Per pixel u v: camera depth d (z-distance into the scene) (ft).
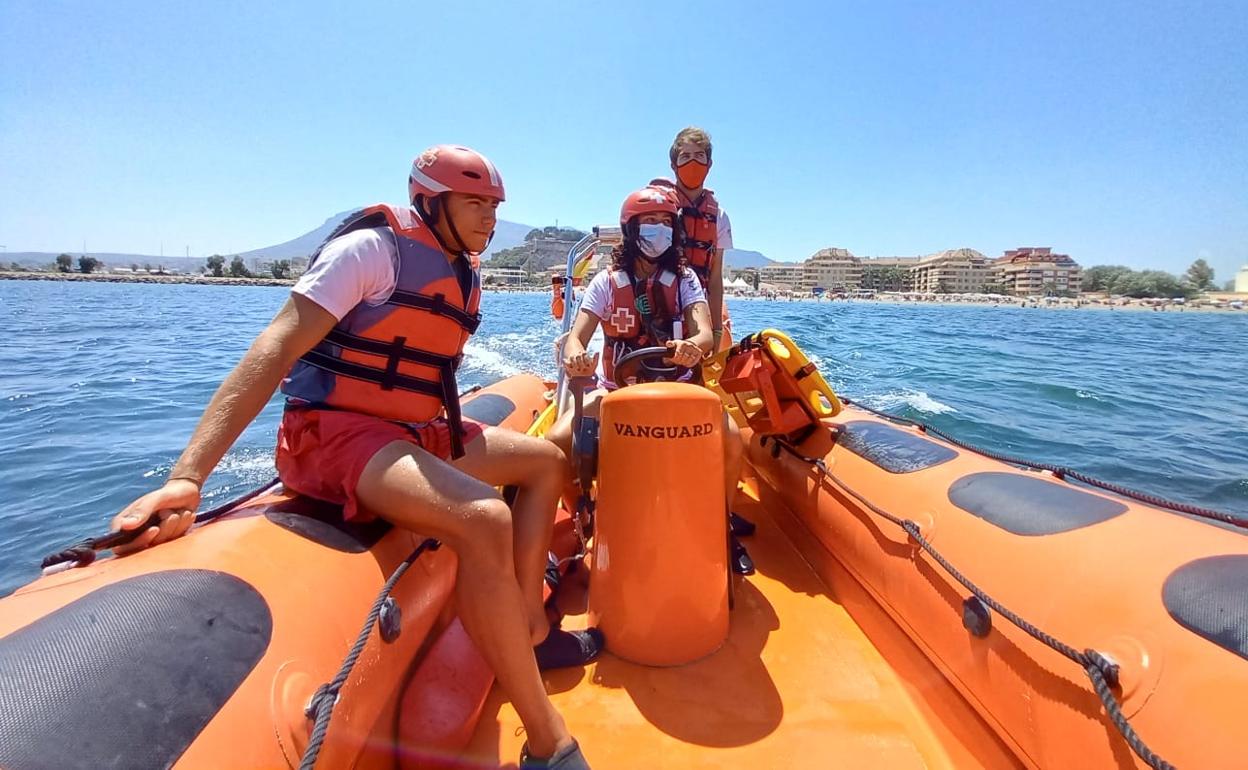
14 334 60.59
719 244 13.23
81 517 15.90
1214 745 3.70
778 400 9.89
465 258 6.75
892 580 7.43
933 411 27.71
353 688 4.69
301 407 6.04
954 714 6.25
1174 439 23.94
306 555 5.08
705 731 6.34
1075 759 4.70
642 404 6.97
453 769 5.60
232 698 3.70
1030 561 5.74
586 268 15.37
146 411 27.53
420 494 5.31
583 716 6.53
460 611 5.33
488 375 34.65
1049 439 23.73
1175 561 4.81
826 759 6.02
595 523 7.61
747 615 8.45
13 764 2.84
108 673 3.40
